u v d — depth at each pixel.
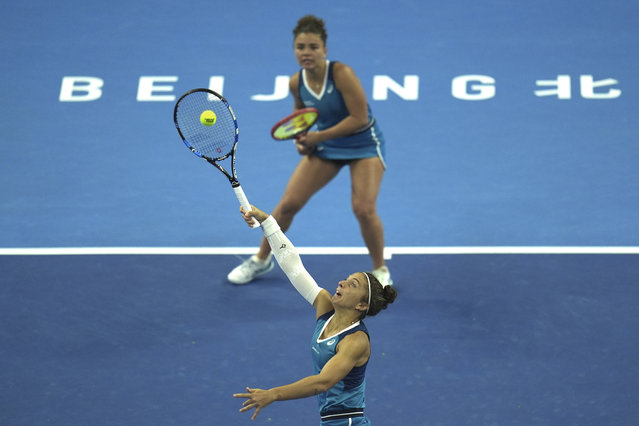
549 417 30.67
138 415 31.06
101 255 39.41
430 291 37.12
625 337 34.34
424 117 47.25
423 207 41.91
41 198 42.56
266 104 48.38
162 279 38.09
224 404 31.59
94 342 34.59
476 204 41.97
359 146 36.12
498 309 36.00
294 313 36.25
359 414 24.86
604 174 43.28
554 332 34.69
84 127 47.00
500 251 39.28
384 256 39.22
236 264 39.03
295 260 26.09
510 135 45.91
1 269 38.44
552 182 43.00
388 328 35.16
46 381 32.59
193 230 40.94
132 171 44.38
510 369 32.94
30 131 46.59
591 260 38.50
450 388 32.09
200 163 45.03
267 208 42.00
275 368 33.25
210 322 35.72
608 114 46.78
